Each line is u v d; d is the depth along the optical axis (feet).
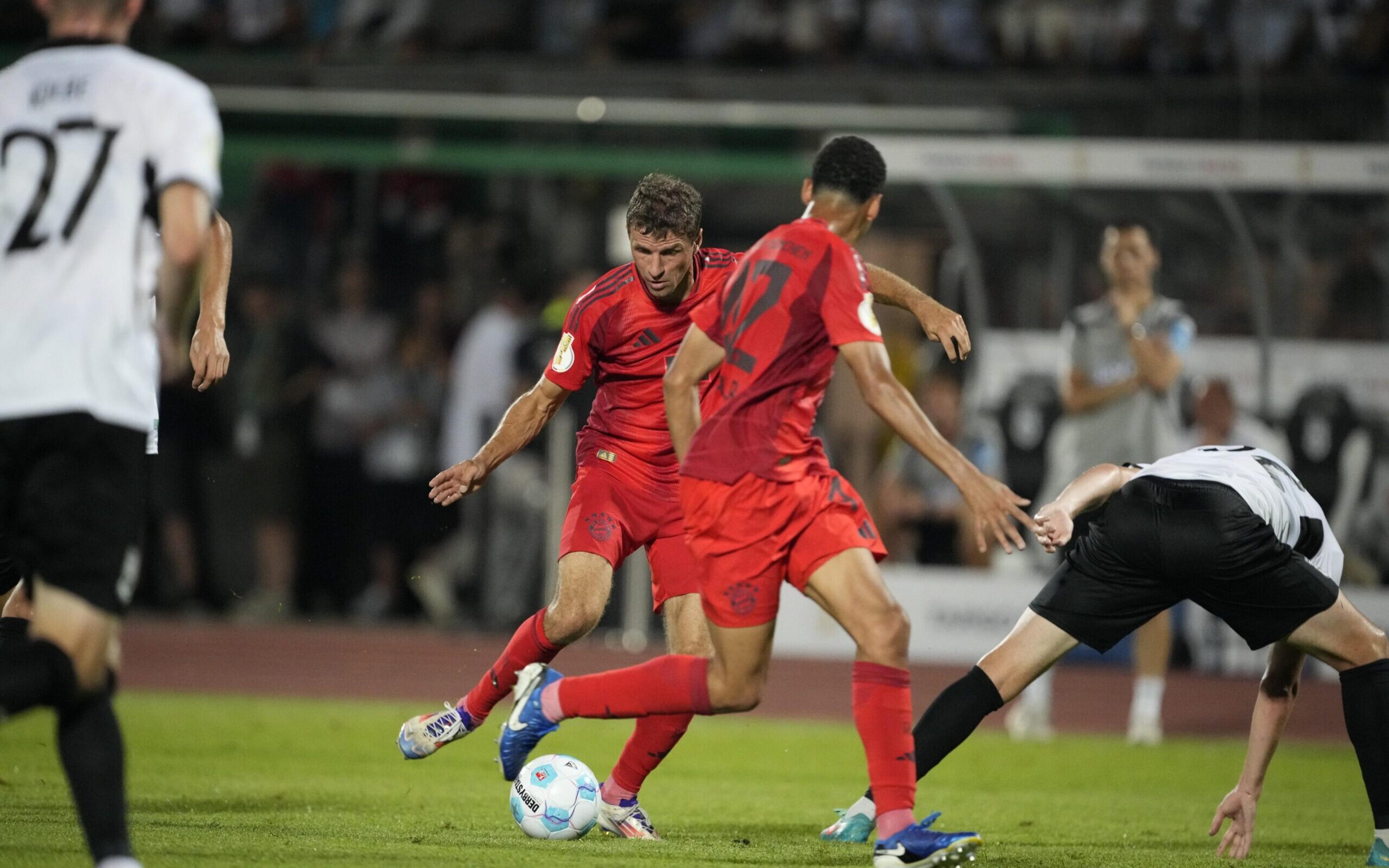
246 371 164.66
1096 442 118.93
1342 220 141.90
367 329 175.42
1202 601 59.36
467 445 163.84
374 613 169.99
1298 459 141.08
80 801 41.70
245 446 163.94
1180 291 143.54
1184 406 140.97
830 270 50.19
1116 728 134.72
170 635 160.45
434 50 203.82
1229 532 57.11
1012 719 126.00
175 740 97.14
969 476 47.67
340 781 80.02
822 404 163.63
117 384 42.06
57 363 41.50
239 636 160.86
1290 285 142.20
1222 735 130.21
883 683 50.11
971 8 201.26
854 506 51.65
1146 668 120.67
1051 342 145.69
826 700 143.74
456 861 51.37
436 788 78.43
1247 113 161.79
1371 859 59.26
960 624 145.89
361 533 170.81
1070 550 61.26
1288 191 141.79
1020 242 155.02
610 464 66.64
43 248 42.14
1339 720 137.69
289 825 60.95
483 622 165.07
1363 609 138.10
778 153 179.32
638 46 206.28
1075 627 59.67
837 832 62.69
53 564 41.27
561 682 56.29
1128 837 68.54
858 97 184.44
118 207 42.39
